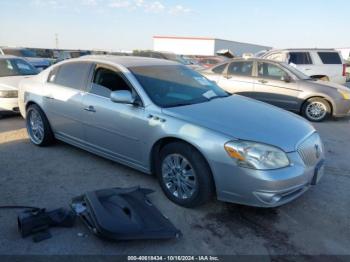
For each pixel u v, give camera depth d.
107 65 4.38
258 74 8.73
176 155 3.49
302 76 8.57
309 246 2.98
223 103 4.10
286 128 3.50
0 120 7.22
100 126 4.25
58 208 3.42
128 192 3.52
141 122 3.76
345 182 4.34
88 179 4.16
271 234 3.13
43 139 5.20
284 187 3.08
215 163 3.18
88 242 2.91
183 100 4.00
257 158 3.05
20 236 2.96
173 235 2.93
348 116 8.94
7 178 4.15
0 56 8.55
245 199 3.14
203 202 3.40
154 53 21.36
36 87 5.24
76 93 4.57
